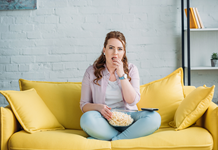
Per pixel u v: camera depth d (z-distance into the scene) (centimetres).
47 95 194
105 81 180
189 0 265
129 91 171
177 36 281
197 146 140
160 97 190
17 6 272
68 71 279
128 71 184
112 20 278
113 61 172
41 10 276
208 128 151
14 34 276
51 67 278
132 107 181
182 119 157
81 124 158
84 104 177
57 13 276
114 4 277
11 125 155
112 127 163
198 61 284
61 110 191
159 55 281
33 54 277
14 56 276
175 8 280
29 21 276
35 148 144
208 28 258
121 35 177
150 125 152
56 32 277
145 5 279
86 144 144
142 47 280
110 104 179
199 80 287
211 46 283
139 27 279
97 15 277
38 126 163
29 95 178
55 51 278
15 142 147
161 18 280
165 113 185
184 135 145
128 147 142
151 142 143
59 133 155
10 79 277
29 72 278
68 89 199
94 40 278
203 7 282
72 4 276
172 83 195
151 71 281
